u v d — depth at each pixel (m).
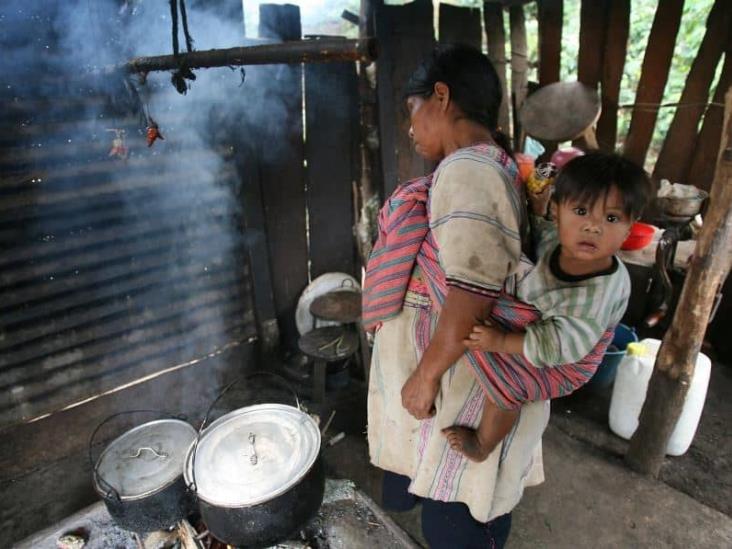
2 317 2.67
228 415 2.18
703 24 5.55
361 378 3.77
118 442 2.20
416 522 2.58
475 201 1.11
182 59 2.01
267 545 1.85
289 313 3.86
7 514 2.73
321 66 3.36
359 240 3.97
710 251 2.32
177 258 3.17
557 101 4.18
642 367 2.93
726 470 2.87
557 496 2.71
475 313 1.14
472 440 1.39
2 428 2.83
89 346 2.99
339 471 2.93
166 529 2.11
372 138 3.69
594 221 1.17
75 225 2.75
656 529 2.52
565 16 6.72
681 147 4.07
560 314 1.24
